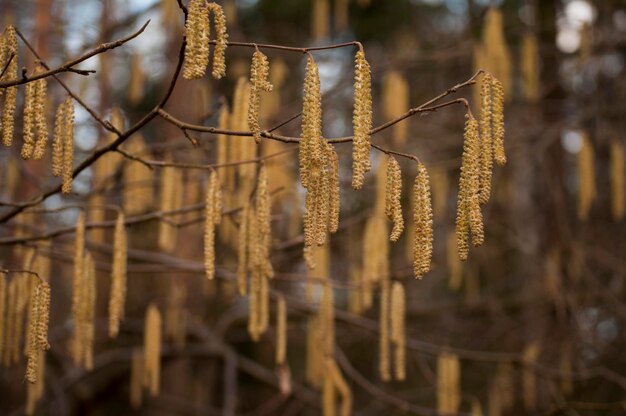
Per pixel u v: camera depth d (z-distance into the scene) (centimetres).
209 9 275
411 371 1031
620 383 623
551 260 838
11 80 288
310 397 824
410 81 1016
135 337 967
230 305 999
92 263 397
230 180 420
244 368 816
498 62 652
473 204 280
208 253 359
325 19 781
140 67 688
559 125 811
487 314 955
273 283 817
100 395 934
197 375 1101
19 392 910
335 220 301
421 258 290
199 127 315
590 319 902
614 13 980
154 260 579
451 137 846
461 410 1010
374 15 1166
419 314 887
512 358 629
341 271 986
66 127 323
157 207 620
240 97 412
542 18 999
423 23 1203
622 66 1016
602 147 937
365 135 275
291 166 643
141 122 331
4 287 412
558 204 866
